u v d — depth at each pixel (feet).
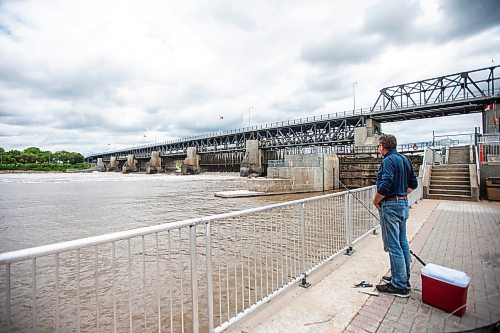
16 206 82.28
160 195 112.06
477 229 25.45
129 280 8.14
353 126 229.66
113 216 64.39
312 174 121.49
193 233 9.56
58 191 132.67
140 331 16.29
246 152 284.61
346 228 18.69
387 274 15.11
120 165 551.59
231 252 29.19
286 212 17.38
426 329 9.95
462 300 10.64
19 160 494.59
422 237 22.80
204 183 188.24
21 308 20.47
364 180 125.29
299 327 10.33
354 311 11.35
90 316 18.80
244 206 79.77
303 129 272.31
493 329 9.27
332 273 15.37
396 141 12.92
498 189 44.39
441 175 53.83
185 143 416.87
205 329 15.67
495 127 143.64
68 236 46.29
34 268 6.36
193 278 9.48
